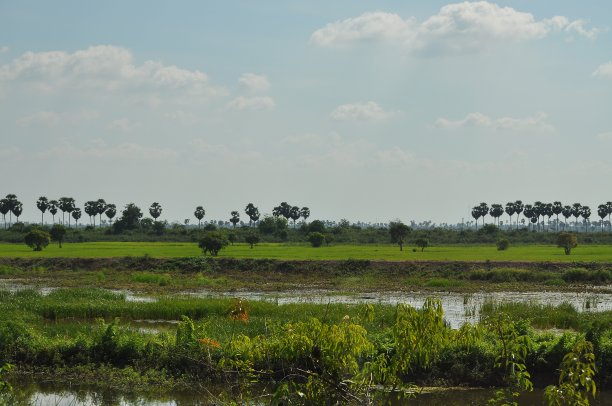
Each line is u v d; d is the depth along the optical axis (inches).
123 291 2106.3
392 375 391.5
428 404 792.9
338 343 386.9
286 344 401.7
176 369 898.1
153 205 7859.3
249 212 7824.8
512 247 4429.1
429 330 381.7
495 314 413.4
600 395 809.5
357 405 395.9
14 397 758.5
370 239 5418.3
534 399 805.2
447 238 5536.4
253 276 2664.9
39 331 1104.2
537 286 2241.6
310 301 1813.5
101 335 989.2
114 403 803.4
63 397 826.8
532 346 876.0
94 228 6609.3
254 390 639.1
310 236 4375.0
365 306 411.2
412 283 2356.1
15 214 7096.5
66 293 1737.2
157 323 1373.0
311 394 388.5
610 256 3117.6
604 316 1279.5
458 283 2295.8
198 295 1991.9
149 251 3607.3
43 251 3656.5
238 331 1031.0
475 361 881.5
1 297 1637.6
